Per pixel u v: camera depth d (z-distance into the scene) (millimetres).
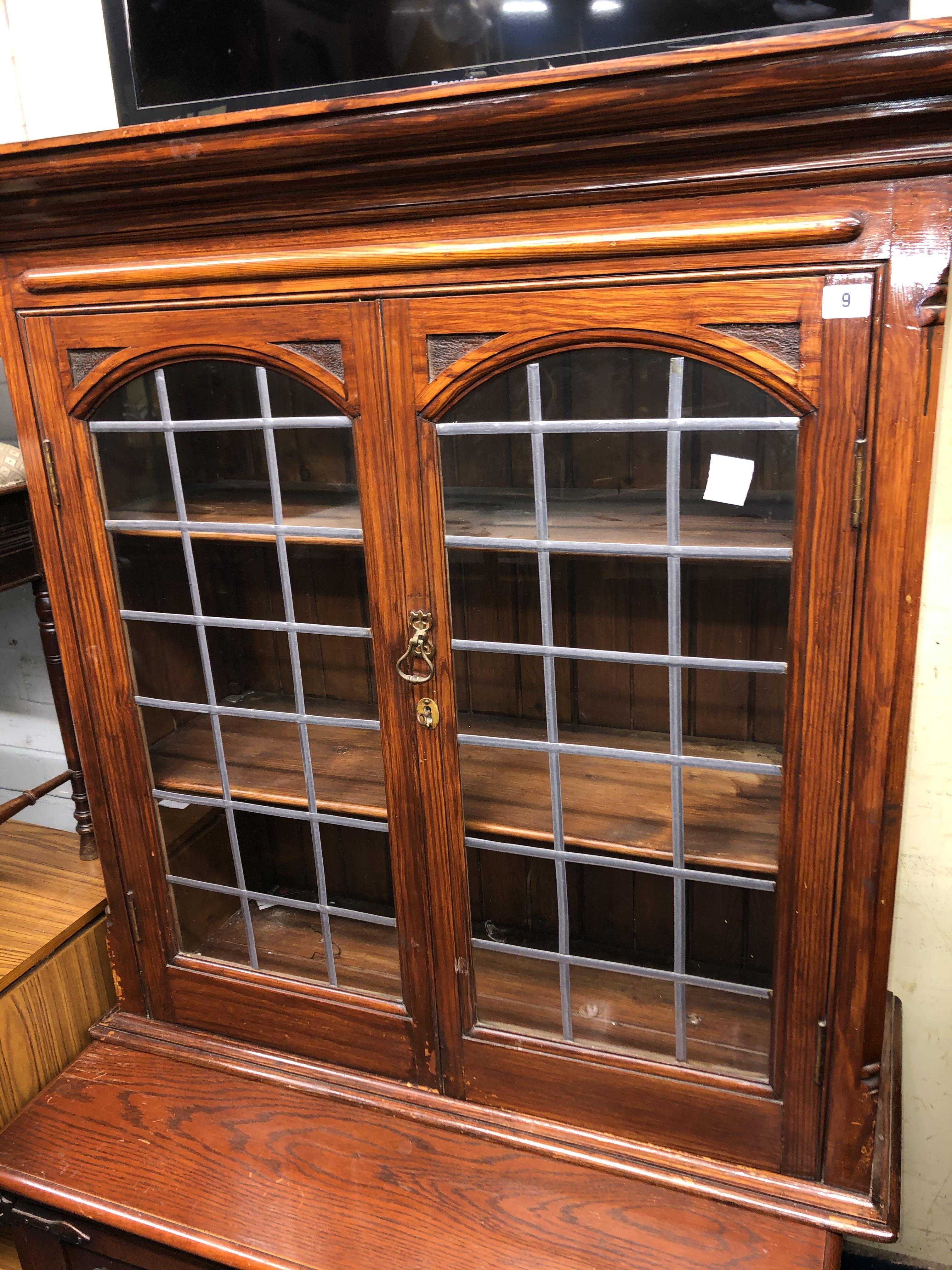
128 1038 1388
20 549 1551
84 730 1287
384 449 1019
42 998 1480
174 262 1042
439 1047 1217
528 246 897
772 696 1066
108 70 1531
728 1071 1090
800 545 908
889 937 984
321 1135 1209
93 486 1175
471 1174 1140
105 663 1245
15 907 1582
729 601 1069
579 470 1048
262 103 1231
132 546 1207
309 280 995
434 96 828
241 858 1296
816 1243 1030
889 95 748
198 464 1175
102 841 1335
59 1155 1201
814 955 1010
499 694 1203
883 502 860
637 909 1257
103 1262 1218
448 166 887
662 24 1020
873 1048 1017
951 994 1436
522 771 1208
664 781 1178
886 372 831
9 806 1609
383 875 1363
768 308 853
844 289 826
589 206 888
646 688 1163
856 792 944
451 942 1169
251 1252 1061
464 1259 1038
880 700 911
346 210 957
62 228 1071
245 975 1306
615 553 970
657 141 822
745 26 993
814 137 795
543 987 1214
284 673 1318
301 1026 1291
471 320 947
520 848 1116
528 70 1083
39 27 1551
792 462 913
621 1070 1122
